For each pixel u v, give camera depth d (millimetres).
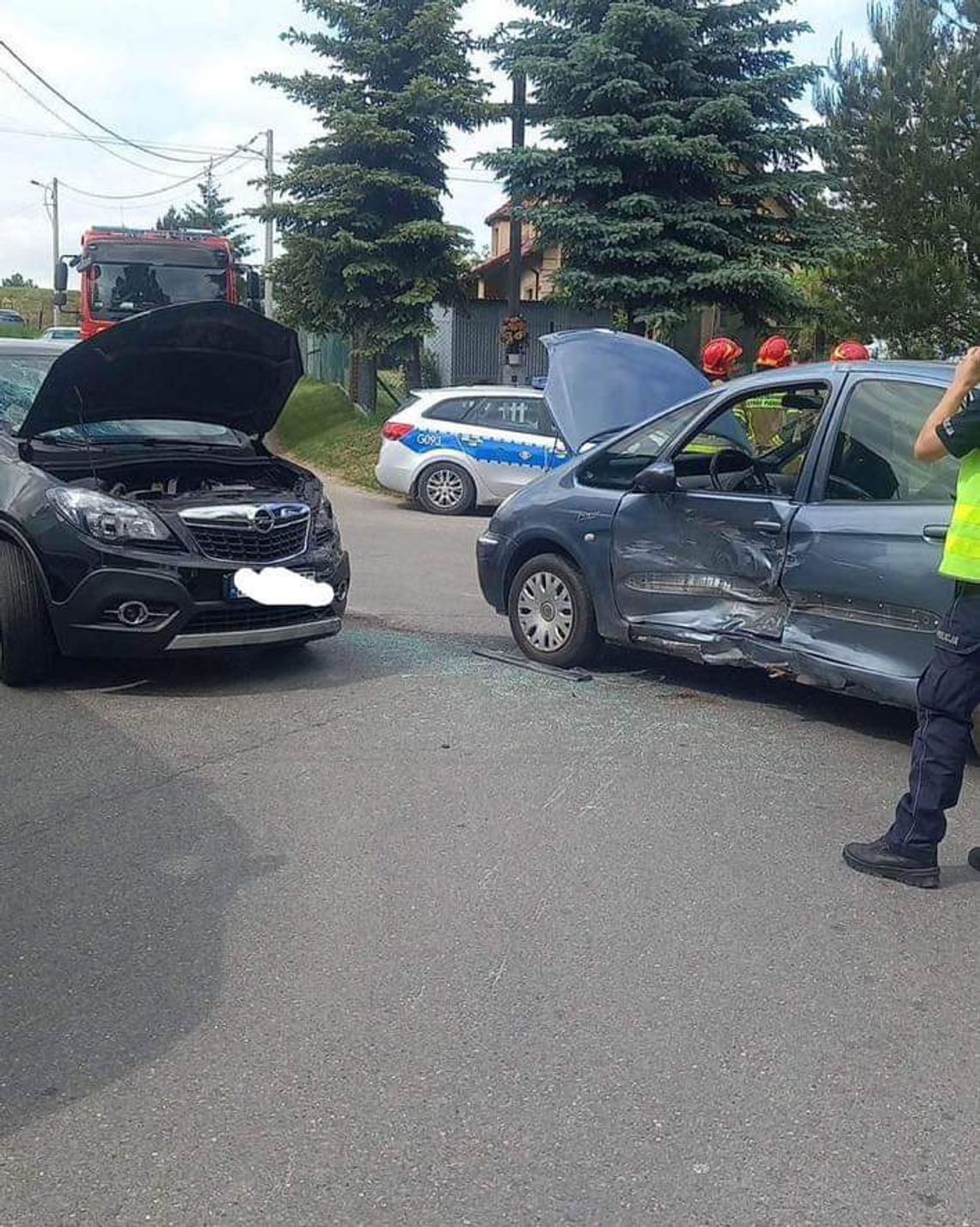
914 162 19188
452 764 5473
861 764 5629
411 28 20922
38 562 6270
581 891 4227
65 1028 3330
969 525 4090
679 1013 3455
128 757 5504
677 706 6488
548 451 14727
